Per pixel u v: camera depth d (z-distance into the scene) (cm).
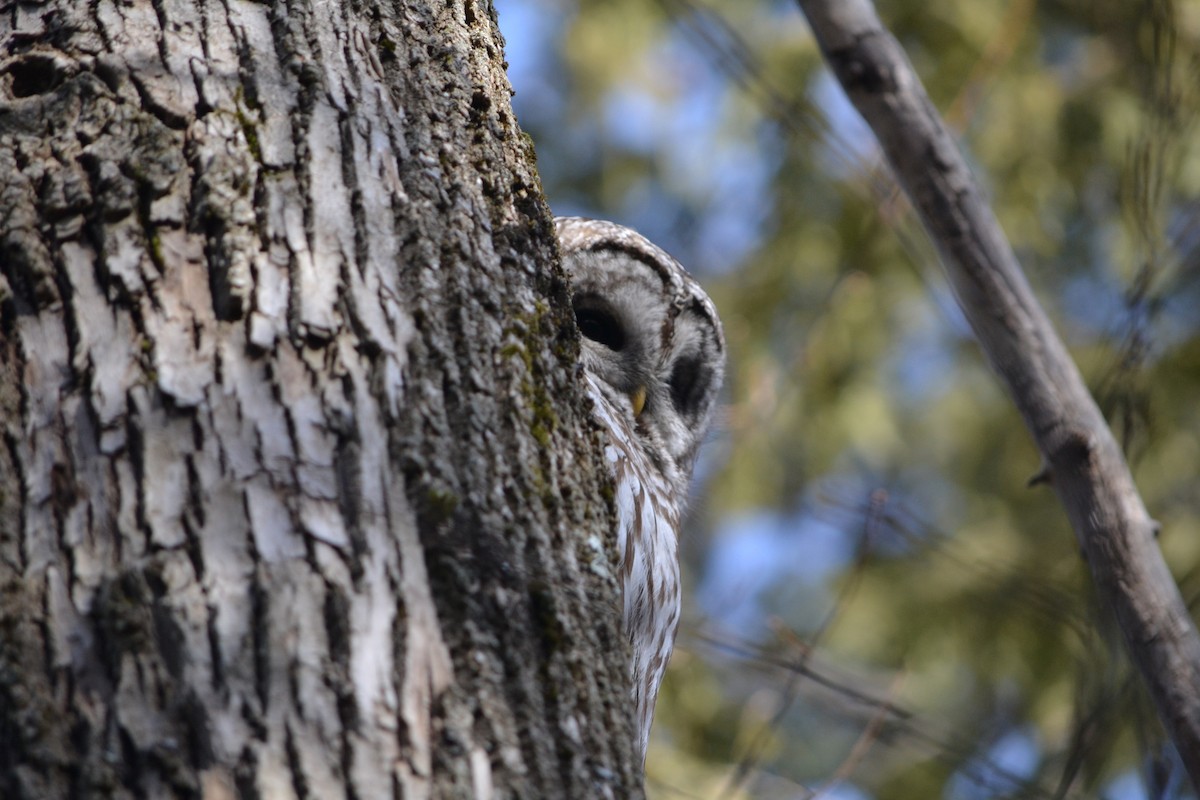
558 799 402
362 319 452
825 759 1547
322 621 396
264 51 502
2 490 411
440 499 427
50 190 459
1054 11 1795
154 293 441
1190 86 907
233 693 379
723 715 1433
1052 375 790
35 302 443
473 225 500
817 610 1709
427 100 521
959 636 1627
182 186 463
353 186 482
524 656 422
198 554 399
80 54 494
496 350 478
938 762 1532
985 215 820
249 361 434
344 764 378
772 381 1478
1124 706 826
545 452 475
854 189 1684
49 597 393
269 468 416
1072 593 1118
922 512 1786
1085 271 1762
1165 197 979
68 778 365
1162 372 1526
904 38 1784
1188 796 767
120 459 413
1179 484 1518
